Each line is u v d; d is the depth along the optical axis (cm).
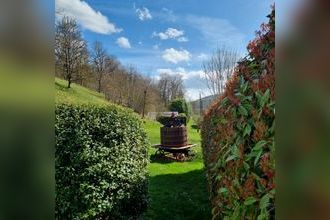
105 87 2162
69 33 1616
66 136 390
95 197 396
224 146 216
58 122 388
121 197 421
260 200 122
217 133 311
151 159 1142
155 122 2403
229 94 209
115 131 420
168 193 670
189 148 1195
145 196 497
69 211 384
